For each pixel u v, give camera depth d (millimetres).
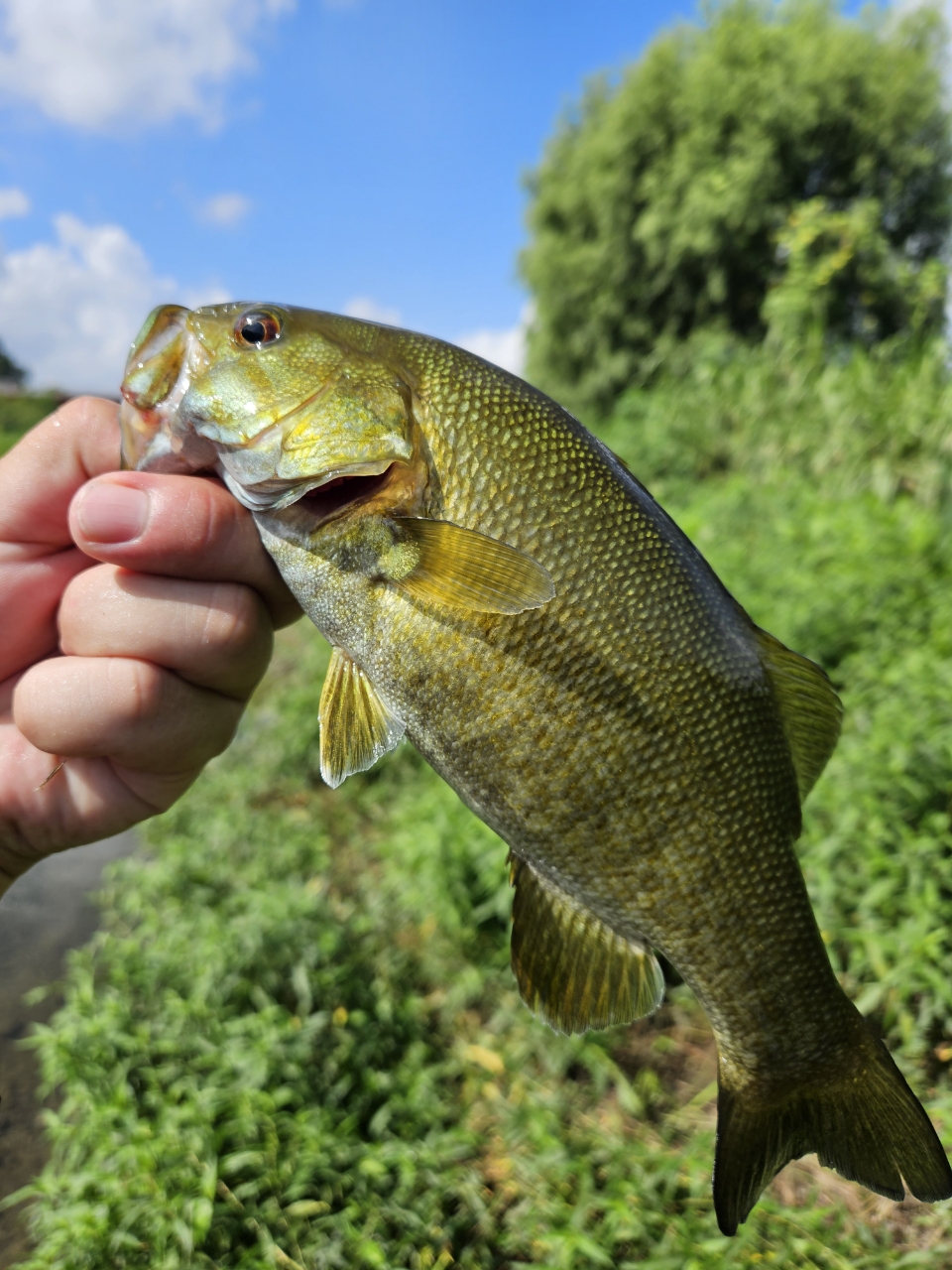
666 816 203
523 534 198
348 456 202
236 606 199
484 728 200
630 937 215
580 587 198
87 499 187
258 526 208
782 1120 221
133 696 193
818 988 218
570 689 197
